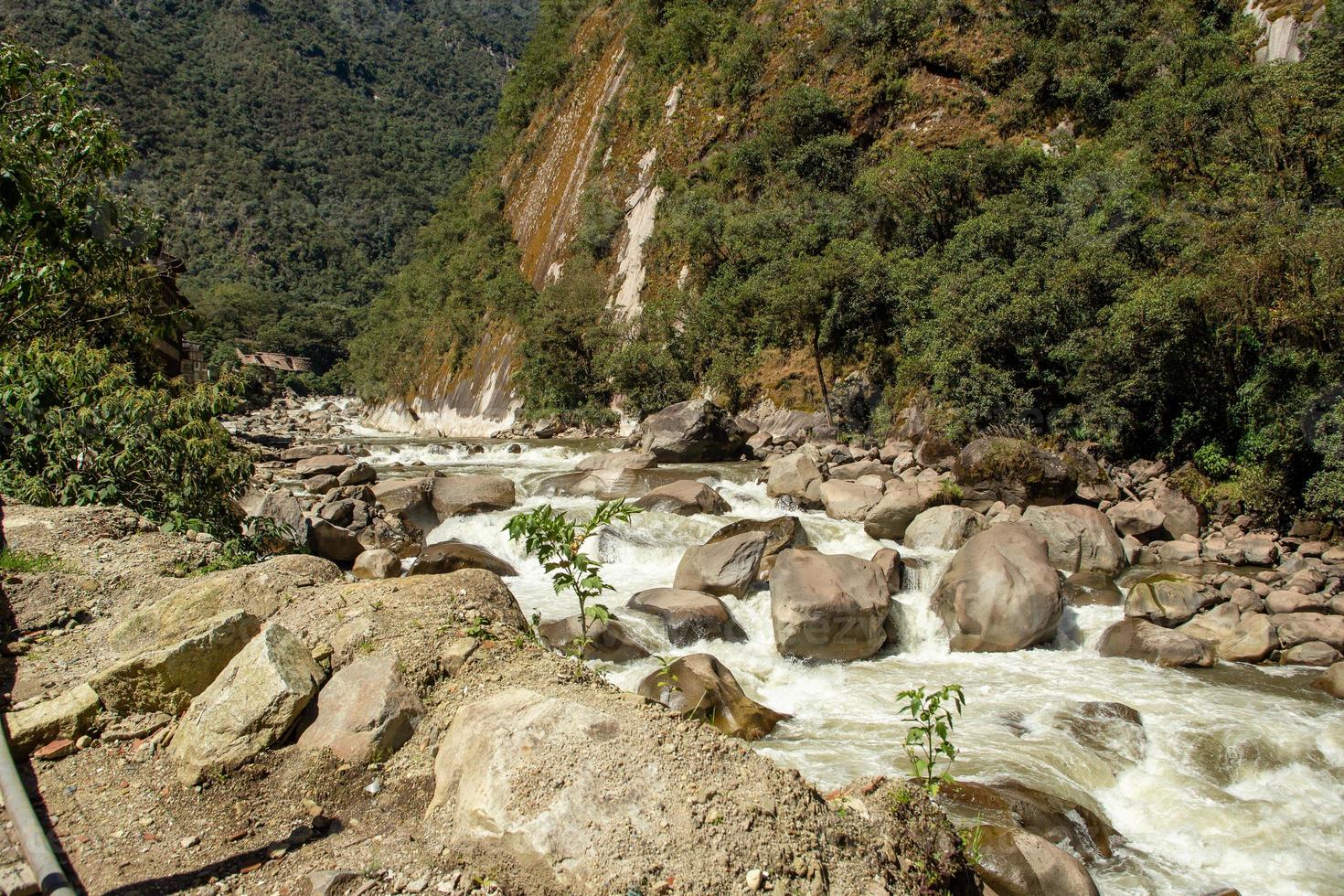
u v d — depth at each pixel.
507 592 7.37
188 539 10.13
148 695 5.89
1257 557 16.31
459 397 55.66
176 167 136.00
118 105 135.12
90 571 8.34
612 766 4.61
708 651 11.41
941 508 16.88
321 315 108.81
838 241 31.73
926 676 11.09
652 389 35.88
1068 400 23.42
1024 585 12.16
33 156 10.98
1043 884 6.16
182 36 177.00
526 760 4.66
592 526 6.62
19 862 4.43
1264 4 33.22
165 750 5.60
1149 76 33.81
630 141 52.50
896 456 24.66
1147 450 21.94
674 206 42.88
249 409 64.06
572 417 40.75
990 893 5.91
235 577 7.25
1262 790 8.48
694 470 24.03
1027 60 36.50
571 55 69.75
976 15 38.31
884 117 38.38
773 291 31.83
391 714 5.52
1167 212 25.53
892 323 29.17
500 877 4.31
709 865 4.15
